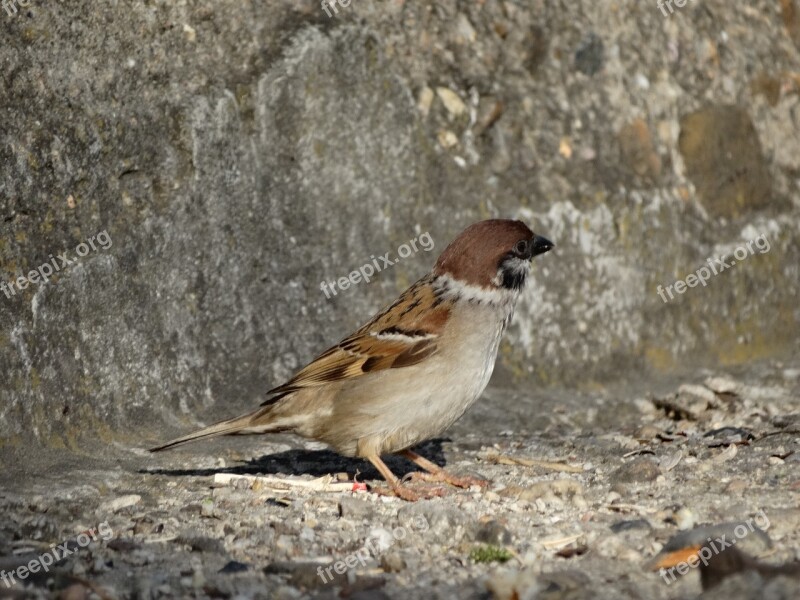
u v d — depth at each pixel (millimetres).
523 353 14570
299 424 10523
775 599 7016
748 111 16594
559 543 8586
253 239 12844
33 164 10688
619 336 15188
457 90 14570
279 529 8906
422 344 10305
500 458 11578
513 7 15250
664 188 15688
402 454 10938
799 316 16625
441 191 14266
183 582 7773
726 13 17031
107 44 11602
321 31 13430
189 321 12242
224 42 12734
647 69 15930
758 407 13656
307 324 13234
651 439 12375
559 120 15133
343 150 13555
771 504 9305
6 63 10555
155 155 11930
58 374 10727
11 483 9680
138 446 11289
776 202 16703
